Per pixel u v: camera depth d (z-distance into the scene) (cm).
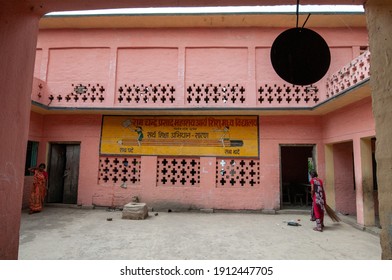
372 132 623
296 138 866
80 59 896
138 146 891
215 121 884
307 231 629
